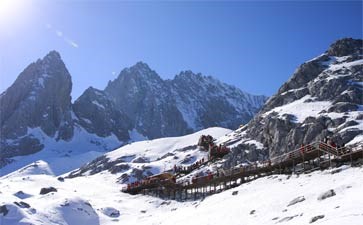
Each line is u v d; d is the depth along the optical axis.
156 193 103.38
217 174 86.94
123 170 165.50
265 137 135.00
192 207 59.62
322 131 110.81
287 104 156.25
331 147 57.16
